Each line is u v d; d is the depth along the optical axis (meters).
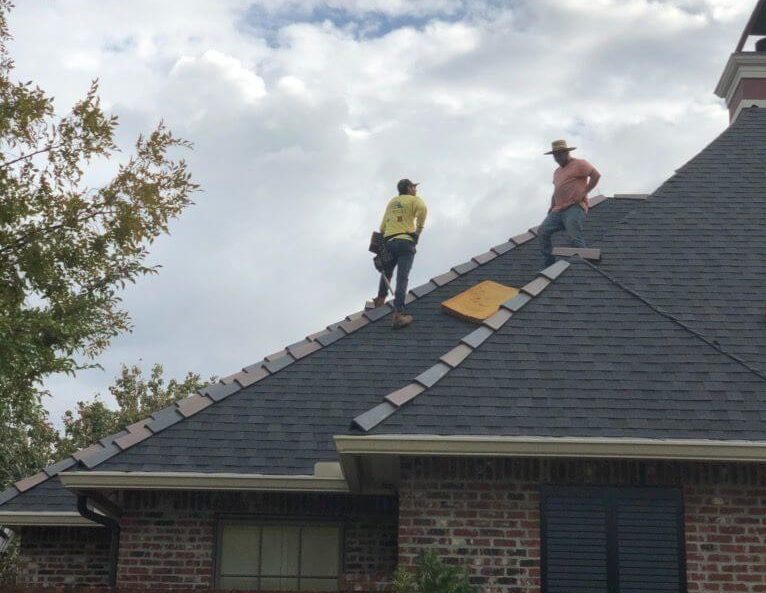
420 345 14.45
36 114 13.02
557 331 12.20
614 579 10.76
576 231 14.66
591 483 11.01
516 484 11.03
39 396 14.03
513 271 16.00
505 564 10.81
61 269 13.27
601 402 11.15
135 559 12.69
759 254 14.11
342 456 10.84
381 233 15.49
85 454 13.27
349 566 12.77
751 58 17.77
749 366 11.73
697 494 10.91
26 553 14.53
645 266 13.83
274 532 12.95
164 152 13.47
